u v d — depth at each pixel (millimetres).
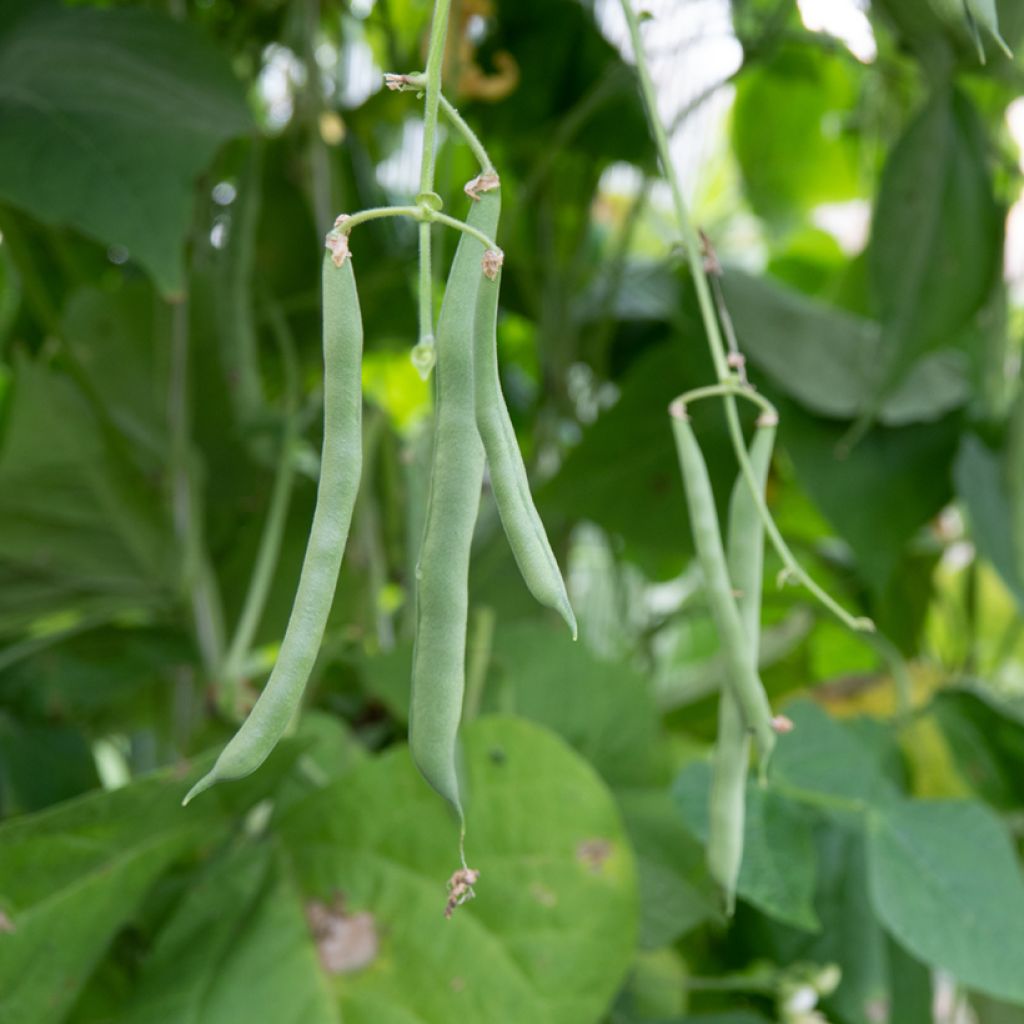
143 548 846
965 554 1157
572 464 888
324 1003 658
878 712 942
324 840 690
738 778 614
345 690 837
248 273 811
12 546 834
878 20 772
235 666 753
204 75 712
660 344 889
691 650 1313
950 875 691
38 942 646
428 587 490
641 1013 819
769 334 859
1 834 628
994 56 741
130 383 848
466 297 486
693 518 590
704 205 1375
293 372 819
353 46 990
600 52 904
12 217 773
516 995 656
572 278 935
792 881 688
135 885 671
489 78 910
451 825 677
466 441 488
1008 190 820
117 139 671
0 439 983
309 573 477
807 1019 792
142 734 1054
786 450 846
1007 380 901
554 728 792
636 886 666
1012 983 667
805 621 1058
